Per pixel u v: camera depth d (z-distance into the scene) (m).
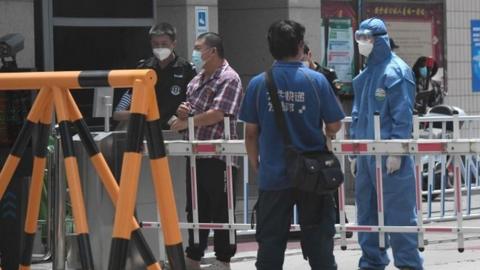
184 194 20.25
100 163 14.19
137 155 12.83
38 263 21.23
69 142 13.61
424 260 21.69
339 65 33.97
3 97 22.67
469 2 38.41
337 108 15.02
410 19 36.72
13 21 25.67
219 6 33.03
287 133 14.73
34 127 14.27
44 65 26.56
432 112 31.97
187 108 19.39
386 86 18.19
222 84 19.17
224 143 18.69
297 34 14.95
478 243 24.30
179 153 19.02
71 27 27.25
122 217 12.73
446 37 37.81
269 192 14.91
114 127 25.39
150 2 28.47
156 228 19.09
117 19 27.97
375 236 18.91
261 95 14.95
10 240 19.89
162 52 20.22
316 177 14.45
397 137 18.12
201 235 19.73
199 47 19.22
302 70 14.91
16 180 19.73
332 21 33.88
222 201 19.42
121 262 12.71
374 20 18.52
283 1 31.98
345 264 21.14
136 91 12.90
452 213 27.86
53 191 18.19
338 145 18.11
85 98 26.86
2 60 23.00
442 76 37.69
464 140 17.67
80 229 13.36
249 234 24.61
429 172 26.31
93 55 27.70
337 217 21.41
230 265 21.22
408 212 18.39
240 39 32.78
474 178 28.97
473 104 38.66
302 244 15.08
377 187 18.20
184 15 29.16
